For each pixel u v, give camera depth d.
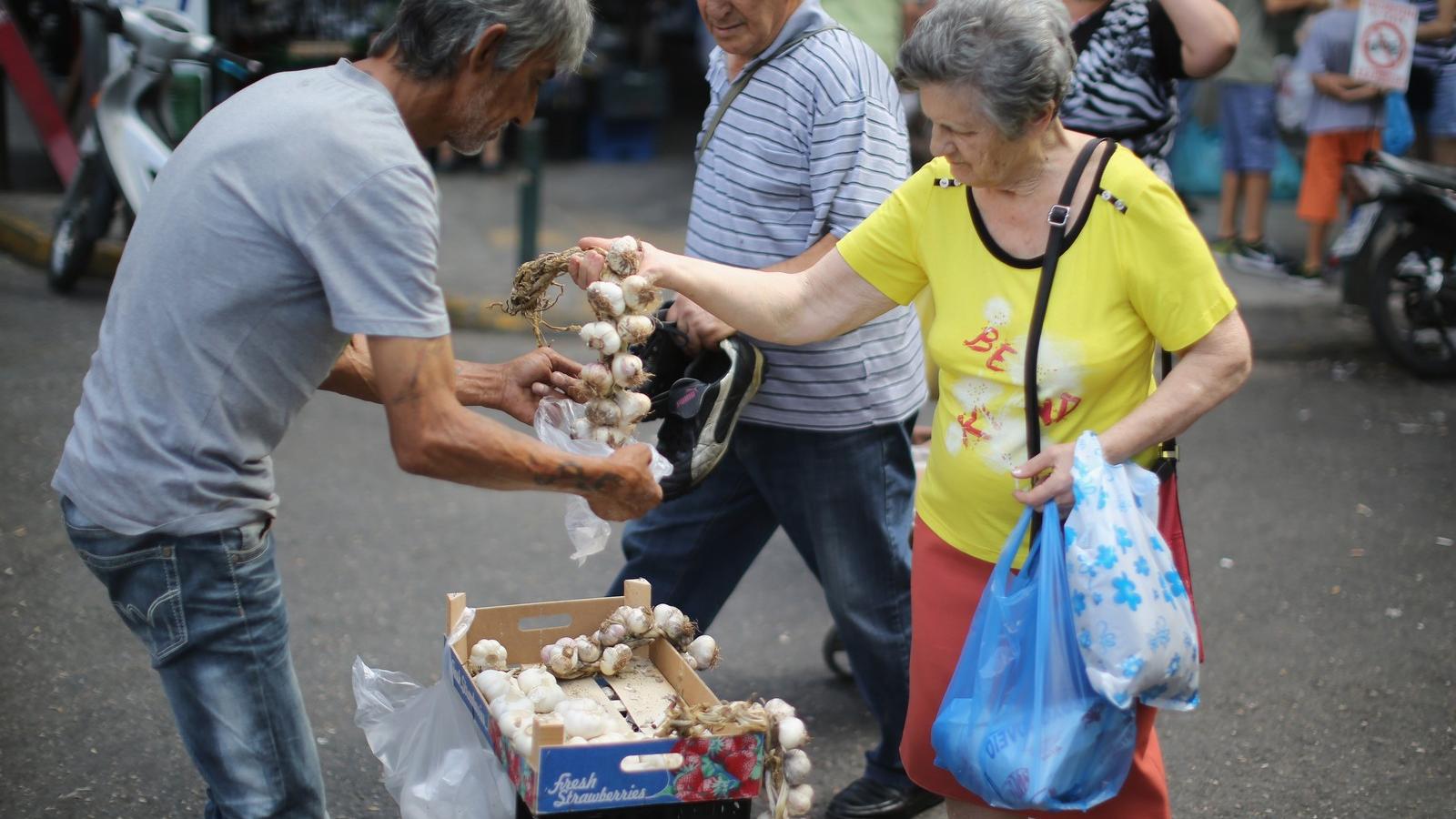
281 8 10.34
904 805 3.31
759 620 4.54
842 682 4.12
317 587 4.55
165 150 7.21
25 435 5.63
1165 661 2.24
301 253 2.09
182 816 3.28
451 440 2.11
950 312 2.52
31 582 4.43
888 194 3.00
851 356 3.06
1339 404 6.79
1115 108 3.93
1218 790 3.56
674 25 15.67
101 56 8.76
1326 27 8.05
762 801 3.39
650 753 2.13
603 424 2.53
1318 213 8.48
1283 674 4.18
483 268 8.38
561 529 5.17
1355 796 3.53
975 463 2.50
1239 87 8.69
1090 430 2.43
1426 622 4.55
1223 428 6.42
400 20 2.18
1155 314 2.36
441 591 4.59
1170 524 2.46
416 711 2.53
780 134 2.98
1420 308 7.08
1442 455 6.13
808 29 3.00
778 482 3.19
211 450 2.17
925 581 2.65
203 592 2.22
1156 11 3.86
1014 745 2.30
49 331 6.96
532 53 2.19
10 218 8.47
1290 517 5.41
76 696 3.78
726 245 3.08
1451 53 7.62
